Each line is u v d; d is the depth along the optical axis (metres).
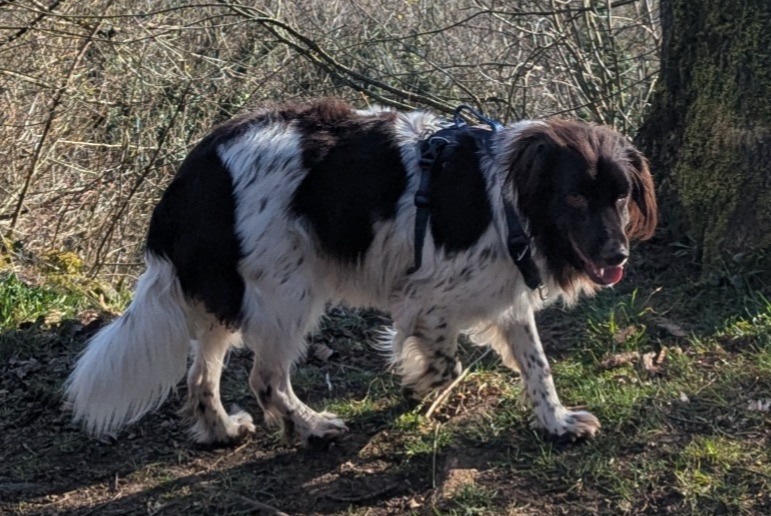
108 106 4.70
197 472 2.67
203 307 2.63
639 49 4.81
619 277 2.48
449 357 2.70
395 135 2.64
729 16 3.14
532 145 2.52
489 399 2.80
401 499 2.54
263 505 2.54
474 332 2.72
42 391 2.92
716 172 3.16
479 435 2.67
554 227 2.52
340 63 4.53
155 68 4.79
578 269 2.54
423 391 2.74
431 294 2.63
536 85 4.50
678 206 3.30
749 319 2.95
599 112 4.34
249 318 2.62
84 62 4.59
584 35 4.55
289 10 4.99
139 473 2.67
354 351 3.09
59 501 2.60
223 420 2.74
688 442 2.57
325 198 2.62
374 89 4.70
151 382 2.62
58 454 2.74
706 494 2.43
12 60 4.46
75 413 2.72
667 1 3.38
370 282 2.70
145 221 4.71
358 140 2.64
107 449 2.75
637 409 2.67
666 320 3.01
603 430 2.64
